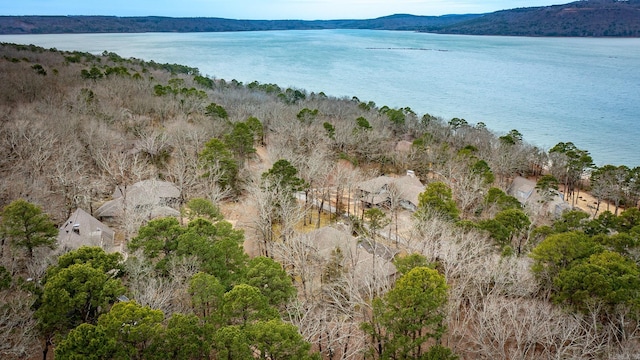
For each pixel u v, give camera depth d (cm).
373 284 3688
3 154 5491
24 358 2992
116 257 3441
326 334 3403
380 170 8494
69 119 6750
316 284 4209
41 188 5147
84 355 2459
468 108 18250
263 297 3039
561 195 8275
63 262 3272
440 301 3014
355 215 6344
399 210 6825
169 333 2666
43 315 2906
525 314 3428
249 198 6003
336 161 8106
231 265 3725
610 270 3569
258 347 2617
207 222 4012
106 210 5416
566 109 18325
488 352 3075
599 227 5012
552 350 3334
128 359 2552
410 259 3725
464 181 6750
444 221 4859
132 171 5822
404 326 2997
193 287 3102
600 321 3362
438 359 2894
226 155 6256
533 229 5188
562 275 3597
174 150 7038
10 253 3928
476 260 3966
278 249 4569
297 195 6862
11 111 6850
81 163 6069
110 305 3089
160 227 3775
